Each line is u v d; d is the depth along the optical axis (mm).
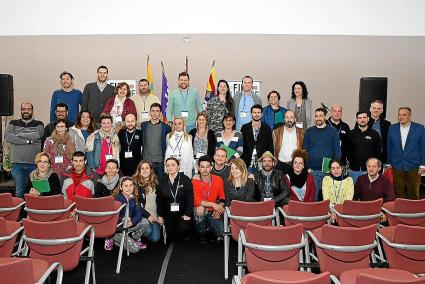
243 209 4773
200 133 6738
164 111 8727
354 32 9211
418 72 9625
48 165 6008
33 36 9508
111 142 6570
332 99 9797
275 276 3377
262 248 3729
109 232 4949
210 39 9609
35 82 9688
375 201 4793
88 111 6840
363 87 8422
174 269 5113
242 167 5793
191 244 6031
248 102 7391
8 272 2713
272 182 5945
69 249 3902
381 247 4973
